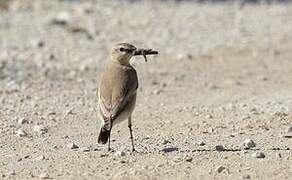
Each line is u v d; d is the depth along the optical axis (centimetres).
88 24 3397
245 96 2077
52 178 1253
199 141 1516
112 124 1307
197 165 1316
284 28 3469
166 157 1370
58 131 1620
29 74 2386
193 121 1720
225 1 4231
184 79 2350
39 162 1352
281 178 1242
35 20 3434
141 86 2223
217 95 2094
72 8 3756
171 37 3186
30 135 1580
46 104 1933
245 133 1592
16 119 1738
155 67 2569
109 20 3512
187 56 2744
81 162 1344
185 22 3541
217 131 1614
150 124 1688
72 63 2616
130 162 1336
